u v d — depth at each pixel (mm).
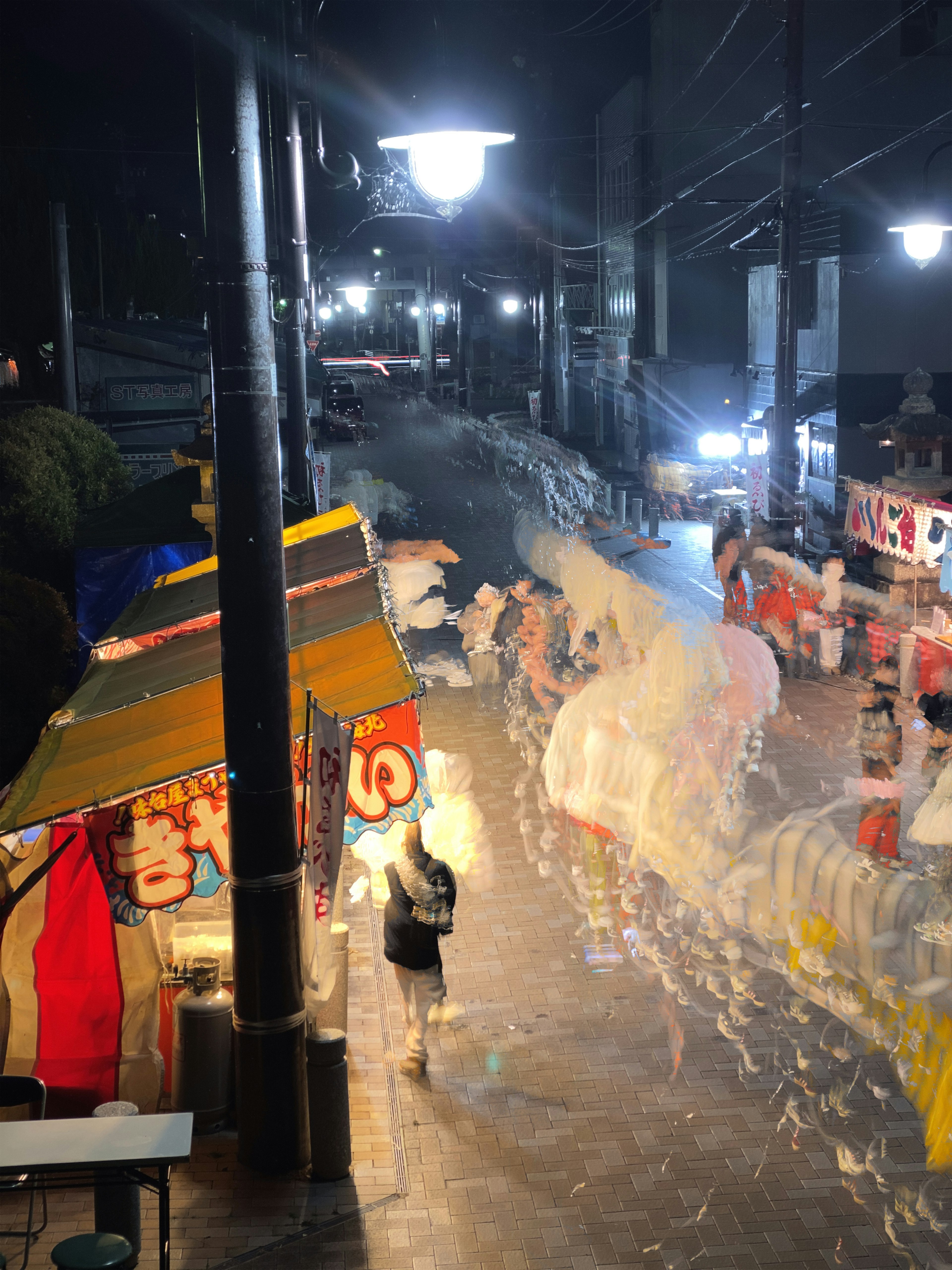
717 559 17406
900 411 18938
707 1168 6227
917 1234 5711
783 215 18219
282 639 6078
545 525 29938
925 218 16891
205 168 5836
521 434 53656
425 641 18375
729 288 38781
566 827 10977
